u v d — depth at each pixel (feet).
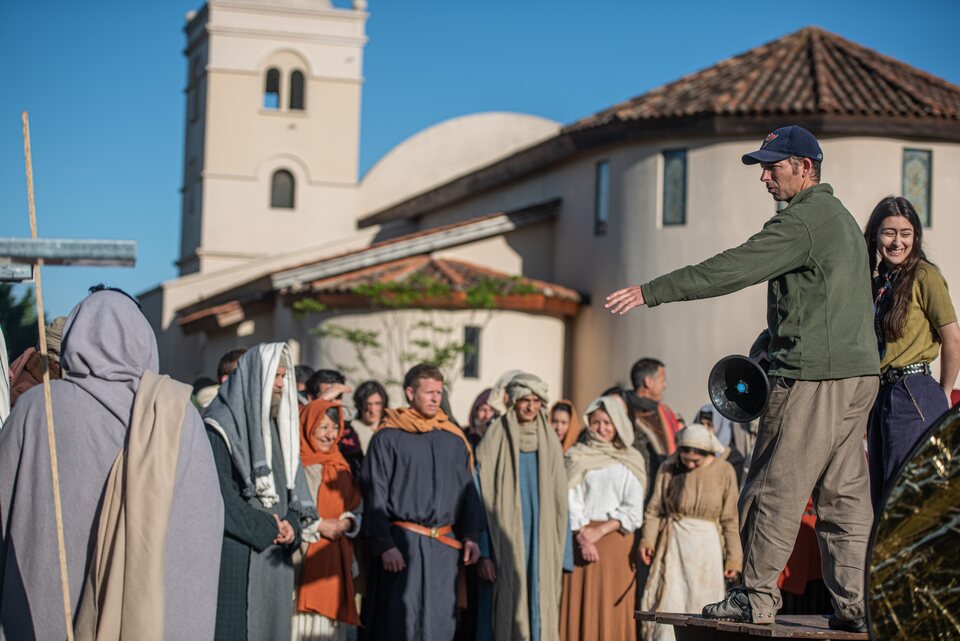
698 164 69.26
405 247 78.28
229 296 98.58
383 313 72.84
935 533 14.65
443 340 72.28
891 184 66.74
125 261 14.48
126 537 16.65
